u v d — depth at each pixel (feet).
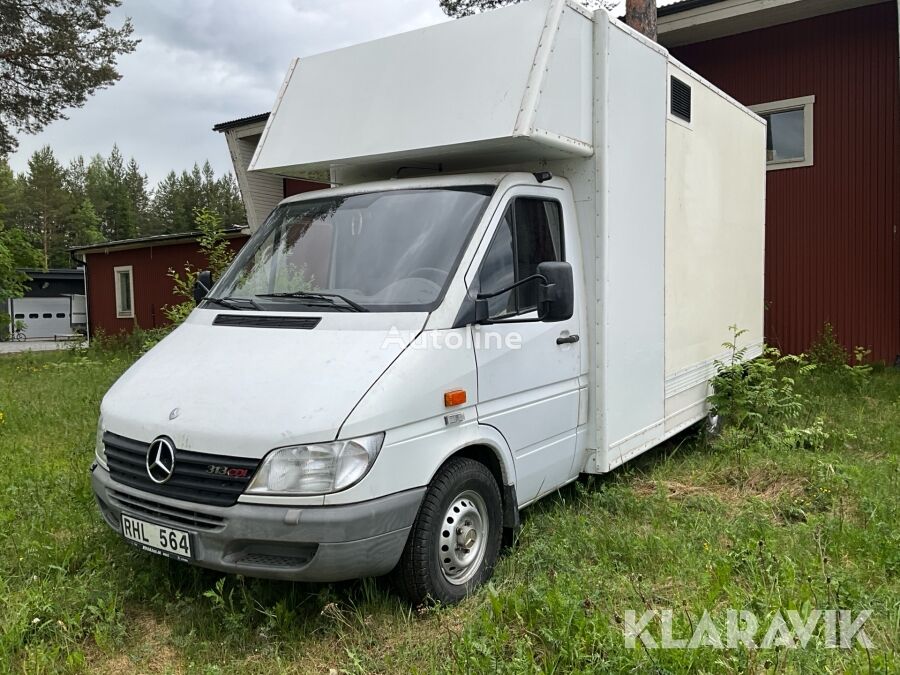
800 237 38.40
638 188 17.30
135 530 11.87
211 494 11.04
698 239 21.04
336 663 11.02
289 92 17.37
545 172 15.46
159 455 11.40
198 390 12.00
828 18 36.86
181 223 266.98
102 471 12.71
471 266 13.29
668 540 14.33
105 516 12.88
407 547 11.82
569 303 13.21
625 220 16.71
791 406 23.52
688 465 20.45
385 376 11.49
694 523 15.38
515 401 14.11
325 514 10.56
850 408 26.37
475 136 13.92
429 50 15.33
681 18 38.06
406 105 15.12
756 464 19.67
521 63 14.02
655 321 18.43
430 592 12.00
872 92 35.99
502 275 13.98
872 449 21.49
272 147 16.93
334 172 17.85
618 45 16.14
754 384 23.84
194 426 11.27
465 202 14.12
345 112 16.03
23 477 19.26
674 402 19.88
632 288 17.17
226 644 11.38
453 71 14.76
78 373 40.93
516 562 13.70
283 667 10.86
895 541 13.62
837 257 37.45
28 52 63.67
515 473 14.16
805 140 37.93
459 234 13.62
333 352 12.01
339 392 11.18
